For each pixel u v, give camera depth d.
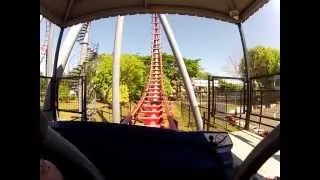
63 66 18.86
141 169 1.92
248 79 12.12
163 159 1.95
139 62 73.56
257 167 1.39
